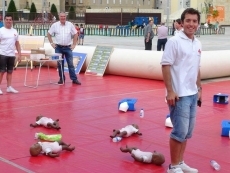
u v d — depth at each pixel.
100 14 57.22
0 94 10.02
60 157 5.60
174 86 4.55
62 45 11.56
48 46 15.31
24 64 15.66
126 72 13.33
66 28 11.53
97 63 13.91
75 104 9.08
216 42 33.09
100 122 7.54
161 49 19.84
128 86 11.64
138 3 82.19
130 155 5.71
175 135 4.66
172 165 4.84
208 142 6.45
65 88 11.15
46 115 8.00
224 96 9.43
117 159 5.56
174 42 4.50
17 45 10.22
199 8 63.44
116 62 13.49
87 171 5.12
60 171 5.10
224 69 13.65
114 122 7.55
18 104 8.96
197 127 7.33
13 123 7.34
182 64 4.53
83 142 6.31
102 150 5.93
